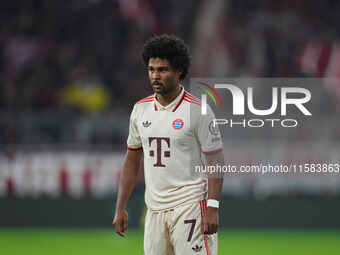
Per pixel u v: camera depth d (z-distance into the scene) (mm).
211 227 14258
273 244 33750
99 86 52531
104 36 56906
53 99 50906
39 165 39656
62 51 54906
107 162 39938
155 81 14383
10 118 40062
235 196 39469
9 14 57281
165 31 58406
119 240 35188
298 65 55875
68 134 40250
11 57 53875
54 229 39344
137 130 15312
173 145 14578
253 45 56188
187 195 14562
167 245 14938
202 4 58719
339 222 39156
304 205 39156
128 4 58938
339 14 60188
